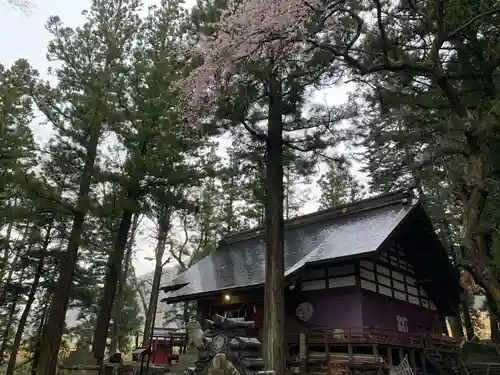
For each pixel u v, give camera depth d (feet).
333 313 44.39
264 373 17.67
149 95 44.70
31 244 64.39
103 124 45.01
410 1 30.14
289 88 38.58
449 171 29.50
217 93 34.68
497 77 42.75
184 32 45.44
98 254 67.41
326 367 37.42
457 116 28.73
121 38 51.06
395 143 72.69
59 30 48.60
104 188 45.57
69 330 79.36
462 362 47.19
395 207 52.19
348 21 30.81
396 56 31.48
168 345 59.16
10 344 72.38
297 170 40.93
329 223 58.23
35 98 45.01
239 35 29.76
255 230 69.92
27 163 46.52
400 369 34.55
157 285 75.05
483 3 32.65
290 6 27.32
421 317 54.34
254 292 47.88
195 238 85.05
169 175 43.42
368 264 47.34
